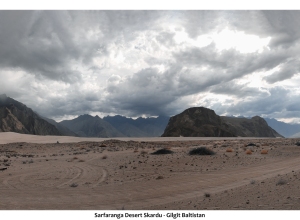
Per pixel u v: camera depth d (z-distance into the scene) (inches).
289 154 1339.8
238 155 1320.1
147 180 822.5
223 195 599.2
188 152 1386.6
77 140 3469.5
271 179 705.0
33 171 1020.5
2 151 1919.3
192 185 752.3
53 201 626.2
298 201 446.0
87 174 946.7
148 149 1843.0
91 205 592.7
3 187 768.3
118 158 1295.5
